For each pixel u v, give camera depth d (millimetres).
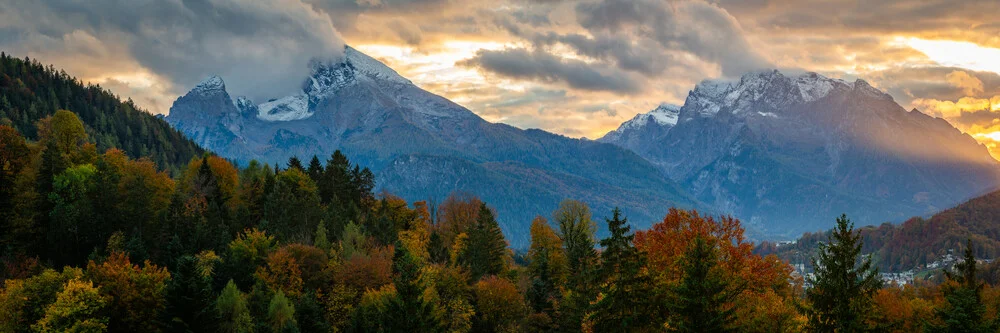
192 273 87000
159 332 90500
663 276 75438
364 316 94250
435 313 92750
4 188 121875
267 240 113312
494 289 108750
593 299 85062
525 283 123938
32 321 89875
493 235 134750
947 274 75938
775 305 72500
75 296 87438
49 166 128625
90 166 138625
